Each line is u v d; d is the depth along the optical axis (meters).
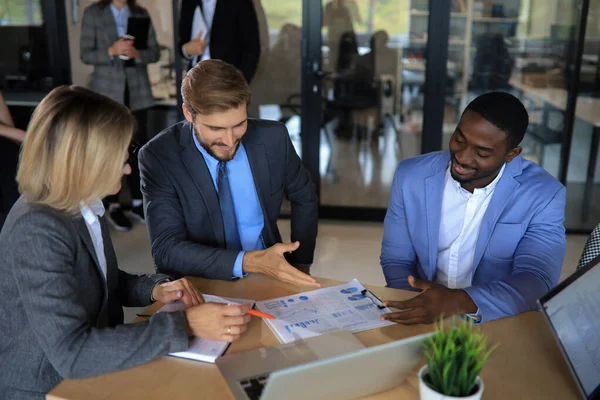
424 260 1.83
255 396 1.13
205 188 1.81
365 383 1.13
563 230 1.71
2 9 4.12
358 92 4.05
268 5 3.95
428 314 1.39
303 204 2.10
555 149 3.90
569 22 3.68
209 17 3.90
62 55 4.22
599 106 3.78
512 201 1.70
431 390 1.02
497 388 1.19
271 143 1.92
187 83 1.63
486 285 1.49
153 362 1.27
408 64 3.95
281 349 1.29
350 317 1.44
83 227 1.34
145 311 1.48
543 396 1.17
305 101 4.11
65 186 1.24
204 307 1.35
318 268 3.46
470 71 3.87
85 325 1.25
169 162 1.79
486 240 1.74
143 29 3.93
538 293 1.51
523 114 1.53
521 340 1.36
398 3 3.84
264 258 1.63
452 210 1.78
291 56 4.05
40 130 1.22
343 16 3.91
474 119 1.52
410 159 1.86
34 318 1.21
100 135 1.23
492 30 3.78
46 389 1.30
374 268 3.47
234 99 1.59
